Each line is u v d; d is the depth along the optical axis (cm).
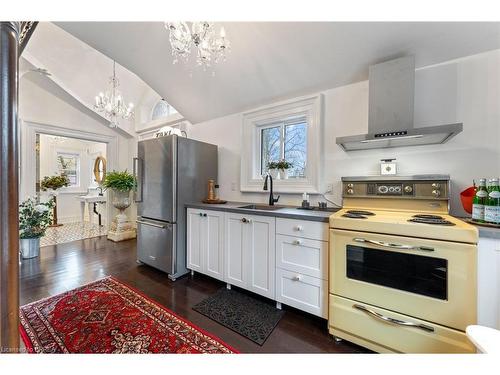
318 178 220
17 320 66
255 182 275
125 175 404
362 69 192
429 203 162
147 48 233
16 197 65
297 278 169
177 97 309
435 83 172
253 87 250
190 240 249
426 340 118
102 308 181
